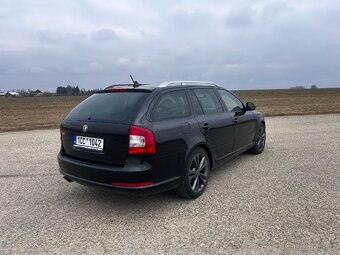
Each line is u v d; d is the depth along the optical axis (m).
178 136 3.99
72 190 4.80
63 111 28.28
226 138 5.17
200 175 4.45
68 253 3.02
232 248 3.03
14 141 9.66
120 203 4.25
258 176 5.29
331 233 3.27
